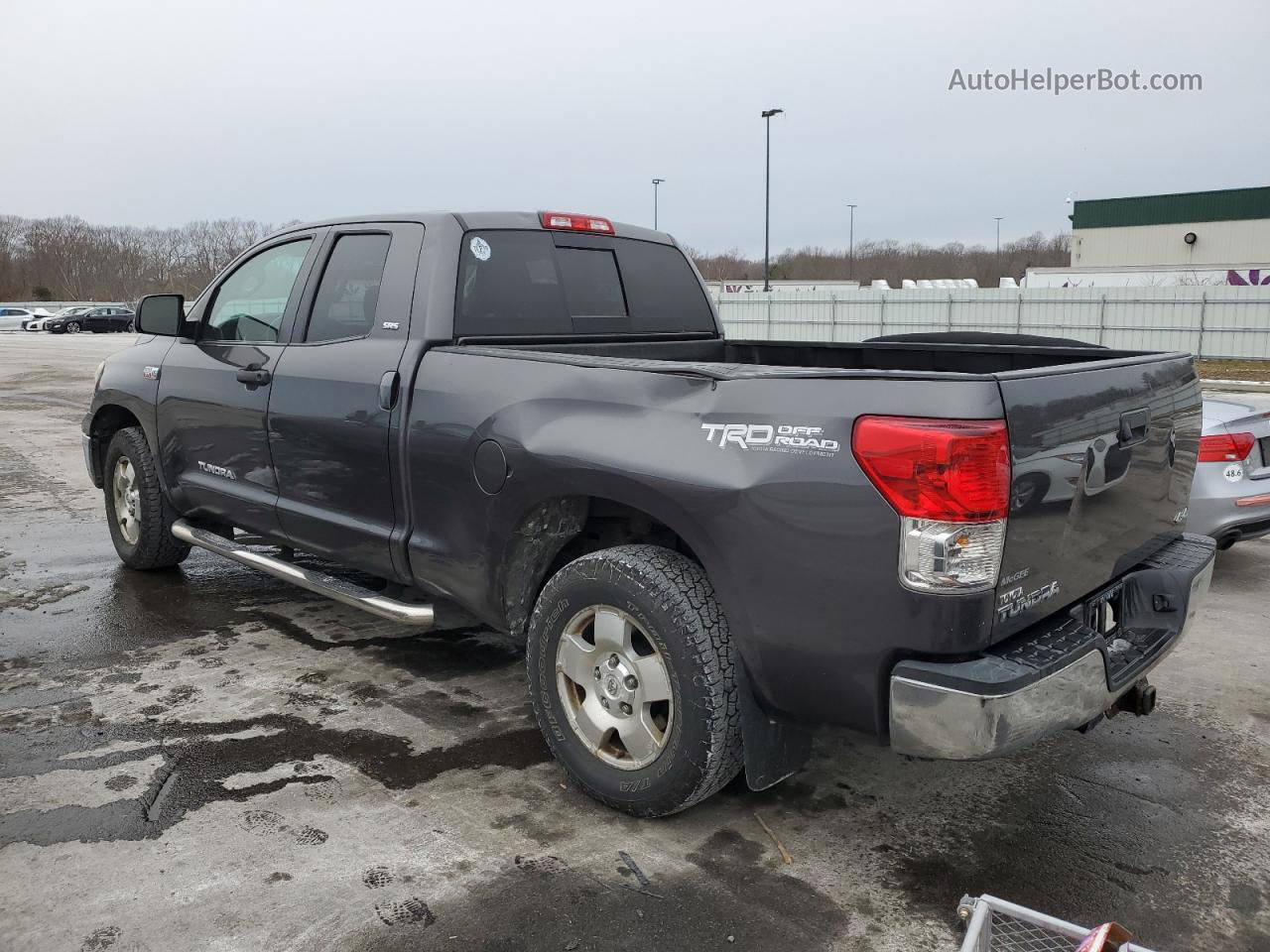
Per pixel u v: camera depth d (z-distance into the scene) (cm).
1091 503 272
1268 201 4819
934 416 236
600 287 432
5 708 382
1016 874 282
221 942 245
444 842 291
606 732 307
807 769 344
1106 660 266
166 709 383
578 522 337
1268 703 403
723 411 272
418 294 373
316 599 521
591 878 275
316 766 338
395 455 365
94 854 283
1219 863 289
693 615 279
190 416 478
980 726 236
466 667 430
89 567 582
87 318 4631
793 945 248
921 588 237
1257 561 622
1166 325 2878
